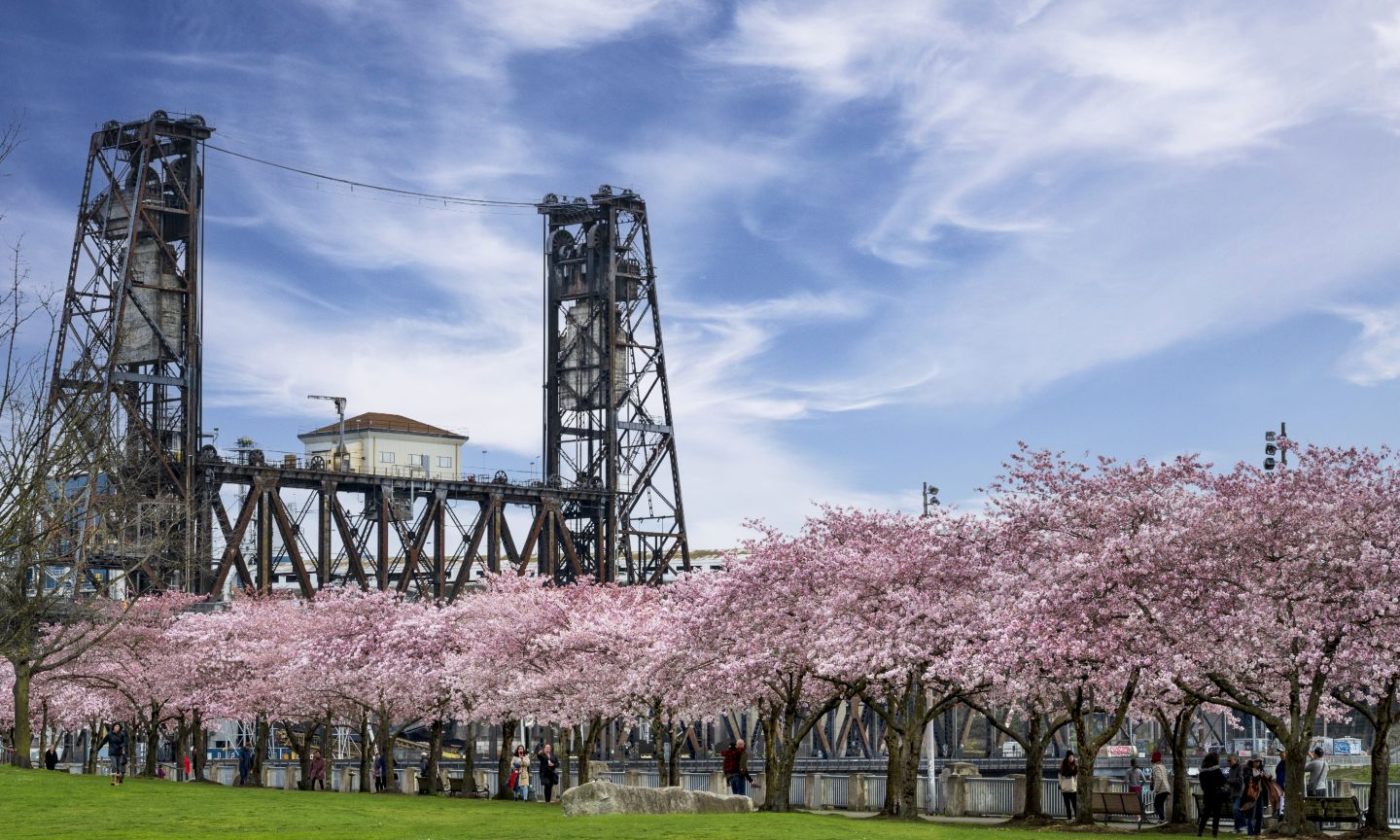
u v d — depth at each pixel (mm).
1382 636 40750
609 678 63656
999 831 42719
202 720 85188
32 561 57750
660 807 46375
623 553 143500
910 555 50594
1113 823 50344
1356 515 41656
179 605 90125
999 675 45531
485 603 74125
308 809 49156
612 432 138875
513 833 36469
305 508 126750
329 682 74375
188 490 113062
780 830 37125
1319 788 49688
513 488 134750
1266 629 40719
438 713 75438
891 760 53062
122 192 119500
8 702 90562
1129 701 46000
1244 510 42281
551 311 143500
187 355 117812
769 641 51906
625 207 140875
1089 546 46031
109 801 48438
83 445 55812
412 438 174625
